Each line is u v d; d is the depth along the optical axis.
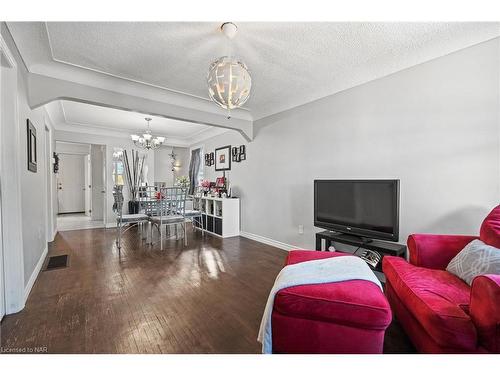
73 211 7.92
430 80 2.08
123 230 4.96
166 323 1.67
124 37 1.92
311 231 3.18
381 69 2.37
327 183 2.65
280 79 2.72
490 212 1.62
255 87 2.94
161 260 3.04
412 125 2.19
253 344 1.46
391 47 2.06
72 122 4.81
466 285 1.39
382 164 2.41
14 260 1.79
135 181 5.89
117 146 5.65
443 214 2.02
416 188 2.17
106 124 5.01
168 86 2.90
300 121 3.31
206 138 5.88
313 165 3.13
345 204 2.48
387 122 2.37
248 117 4.12
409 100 2.21
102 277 2.48
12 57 1.75
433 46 2.00
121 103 2.86
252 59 2.29
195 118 3.52
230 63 1.71
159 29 1.82
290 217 3.49
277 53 2.17
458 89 1.93
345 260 1.65
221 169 5.21
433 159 2.07
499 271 1.28
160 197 3.95
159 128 5.37
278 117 3.67
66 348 1.40
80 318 1.72
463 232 1.91
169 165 7.64
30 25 1.72
